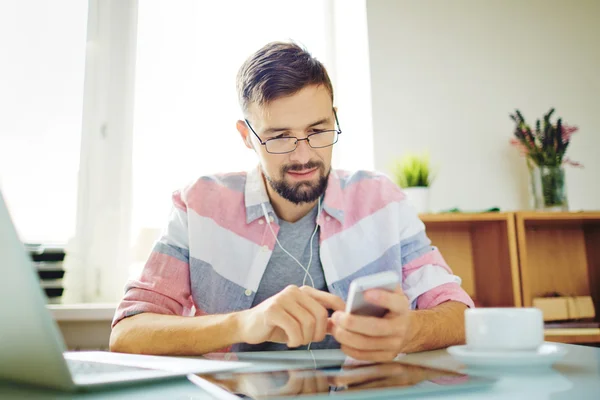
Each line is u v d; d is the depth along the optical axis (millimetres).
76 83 2035
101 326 1783
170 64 2102
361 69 2174
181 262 1131
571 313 1789
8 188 1943
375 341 633
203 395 453
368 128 2102
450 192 2053
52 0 2049
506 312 570
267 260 1142
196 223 1159
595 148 2164
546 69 2203
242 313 787
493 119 2131
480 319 581
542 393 416
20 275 385
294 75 1020
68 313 1720
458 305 975
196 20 2143
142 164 2037
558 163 1855
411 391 424
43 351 432
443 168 2068
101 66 2061
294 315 680
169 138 2066
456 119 2115
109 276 1948
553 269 2025
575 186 2117
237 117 2113
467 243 2010
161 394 460
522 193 2080
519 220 1710
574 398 392
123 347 844
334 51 2256
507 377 496
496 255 1797
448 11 2199
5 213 369
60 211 1975
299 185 1064
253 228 1172
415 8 2182
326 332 706
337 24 2271
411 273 1130
